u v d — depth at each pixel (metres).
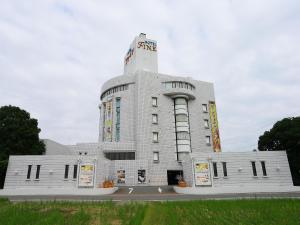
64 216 17.11
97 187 38.34
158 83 63.19
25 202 22.95
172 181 57.56
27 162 38.12
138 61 67.56
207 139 64.50
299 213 18.19
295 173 44.59
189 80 64.25
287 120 45.81
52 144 51.97
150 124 59.00
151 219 16.36
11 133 44.28
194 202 24.25
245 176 40.00
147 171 53.03
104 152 56.59
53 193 34.88
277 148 46.62
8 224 14.52
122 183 51.91
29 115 49.44
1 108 46.97
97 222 15.66
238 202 23.70
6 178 37.19
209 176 39.22
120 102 63.31
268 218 16.83
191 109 64.69
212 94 69.44
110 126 62.66
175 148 59.41
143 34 70.56
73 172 37.91
